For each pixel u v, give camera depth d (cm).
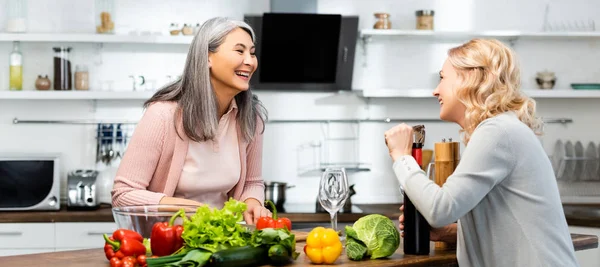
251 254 194
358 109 539
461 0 543
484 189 213
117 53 526
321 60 515
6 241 459
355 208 501
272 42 507
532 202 215
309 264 202
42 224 462
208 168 275
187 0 530
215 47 261
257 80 518
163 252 197
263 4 532
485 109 221
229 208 201
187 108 263
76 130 523
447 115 234
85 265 198
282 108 535
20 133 521
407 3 540
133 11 527
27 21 517
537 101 549
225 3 532
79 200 480
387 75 540
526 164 216
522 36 535
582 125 550
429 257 218
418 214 222
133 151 266
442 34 515
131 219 207
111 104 527
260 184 298
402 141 231
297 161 536
